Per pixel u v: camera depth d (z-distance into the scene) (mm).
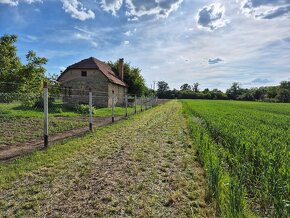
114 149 9336
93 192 5453
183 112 29125
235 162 7012
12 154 8141
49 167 6938
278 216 4160
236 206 4230
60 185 5750
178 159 8305
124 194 5422
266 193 4957
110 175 6531
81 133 12258
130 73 46844
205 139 8852
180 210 4801
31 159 7438
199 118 20844
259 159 6543
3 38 18031
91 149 9133
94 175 6488
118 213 4629
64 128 13438
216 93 125250
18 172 6355
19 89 16641
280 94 97438
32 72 17266
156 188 5793
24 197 5086
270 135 10727
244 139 8812
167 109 34469
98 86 33375
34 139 10609
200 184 6090
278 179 4801
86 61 34844
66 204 4887
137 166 7359
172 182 6168
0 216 4383
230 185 4594
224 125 12969
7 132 11641
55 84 26234
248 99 116812
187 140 11484
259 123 16250
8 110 18406
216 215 4656
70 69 33844
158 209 4820
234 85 135250
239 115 24391
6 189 5438
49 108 22156
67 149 8805
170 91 127562
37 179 6020
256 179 5895
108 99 33250
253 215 4496
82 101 33562
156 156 8602
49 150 8531
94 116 20938
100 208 4762
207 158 6934
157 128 15328
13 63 17531
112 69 45500
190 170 7156
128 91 47250
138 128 14883
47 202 4938
